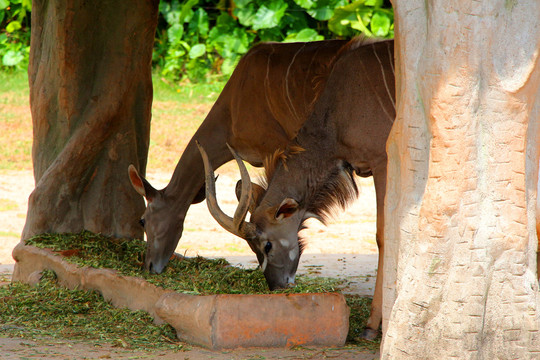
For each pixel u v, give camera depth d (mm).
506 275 6059
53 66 12852
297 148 10102
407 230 6363
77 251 11961
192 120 30578
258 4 33125
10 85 33781
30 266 12289
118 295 10414
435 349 6117
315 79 11148
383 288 6828
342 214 21656
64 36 12492
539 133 6344
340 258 15711
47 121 13086
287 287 10164
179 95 33938
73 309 10227
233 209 20891
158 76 35406
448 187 6043
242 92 12328
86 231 12992
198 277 10492
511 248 6055
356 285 12656
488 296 6078
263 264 10219
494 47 6016
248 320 8391
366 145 9641
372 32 32156
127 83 12867
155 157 26266
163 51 36031
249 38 34219
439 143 6066
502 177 6047
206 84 34750
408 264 6309
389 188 6770
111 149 13055
